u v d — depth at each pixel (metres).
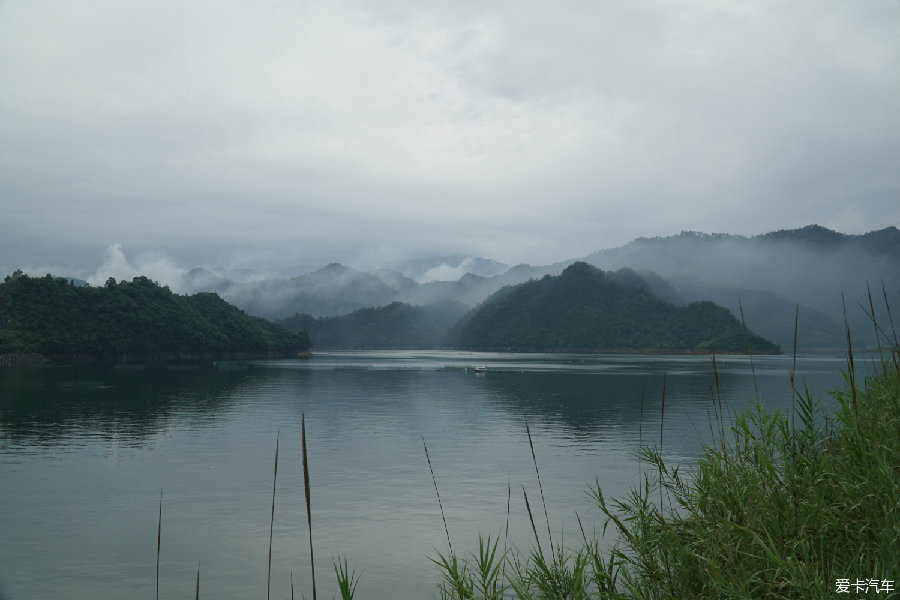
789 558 5.62
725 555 6.69
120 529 21.73
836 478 7.01
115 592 16.23
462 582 8.66
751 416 9.13
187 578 17.16
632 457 33.91
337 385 98.38
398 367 170.00
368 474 30.25
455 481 28.45
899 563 5.08
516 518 22.03
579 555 8.34
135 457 35.47
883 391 8.21
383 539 20.11
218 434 44.66
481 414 57.31
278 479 29.33
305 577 17.09
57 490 27.42
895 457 6.38
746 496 7.42
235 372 140.62
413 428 47.47
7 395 77.94
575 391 85.56
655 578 7.73
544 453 35.66
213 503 25.08
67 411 60.31
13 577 17.25
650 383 100.00
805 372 130.62
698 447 36.25
